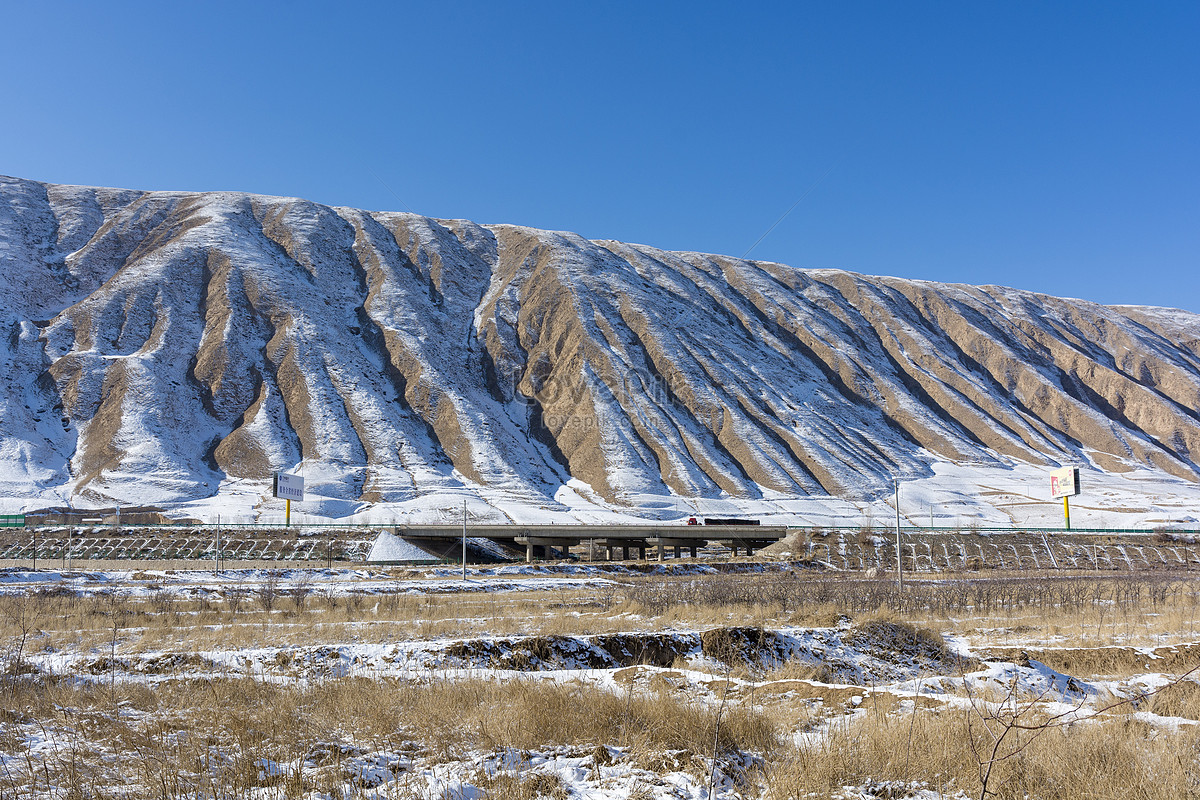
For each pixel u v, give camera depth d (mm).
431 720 10945
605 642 19719
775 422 165875
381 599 36844
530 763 9273
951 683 14867
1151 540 78250
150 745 9430
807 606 29469
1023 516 127000
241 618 29453
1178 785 7750
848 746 9219
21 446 125562
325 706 12000
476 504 119188
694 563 69750
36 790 7727
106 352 155000
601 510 128500
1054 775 8227
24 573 51594
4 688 12680
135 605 33625
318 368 162125
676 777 8578
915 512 128625
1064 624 27266
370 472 133875
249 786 8094
